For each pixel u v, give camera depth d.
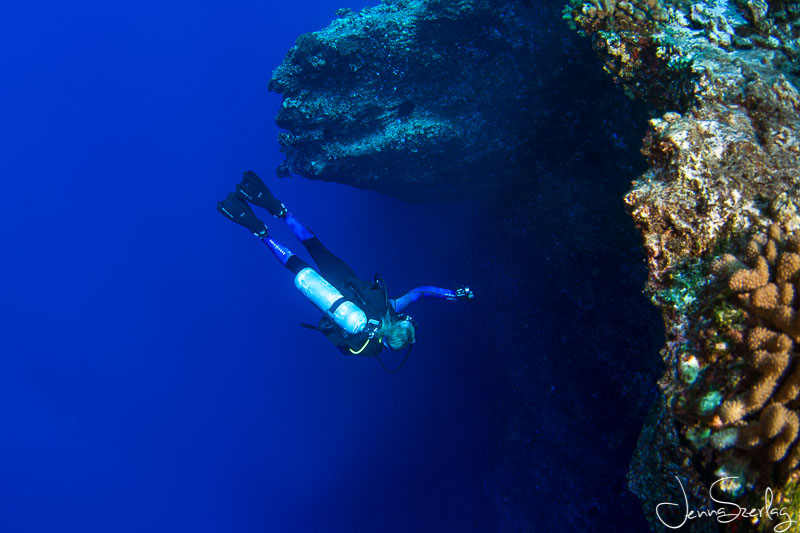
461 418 15.88
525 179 8.84
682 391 2.55
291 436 23.25
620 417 9.44
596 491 10.39
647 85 4.20
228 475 24.25
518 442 12.34
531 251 9.79
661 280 3.00
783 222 2.64
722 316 2.51
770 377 2.14
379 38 7.17
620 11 4.23
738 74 3.41
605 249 8.18
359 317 3.33
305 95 7.76
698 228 2.91
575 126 7.37
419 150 7.68
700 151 3.07
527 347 10.98
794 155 2.97
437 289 4.02
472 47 7.16
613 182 7.41
